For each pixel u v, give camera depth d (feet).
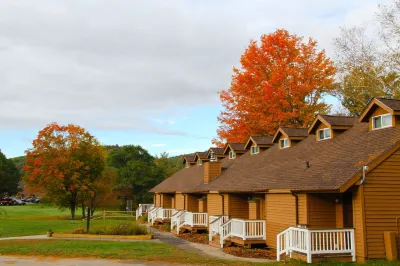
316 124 78.13
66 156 145.48
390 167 53.11
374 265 47.52
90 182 146.72
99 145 152.66
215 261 56.39
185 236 94.12
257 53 128.77
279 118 118.62
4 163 334.65
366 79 112.06
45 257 58.90
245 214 86.69
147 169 214.90
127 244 72.49
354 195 53.21
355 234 52.65
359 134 66.03
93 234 86.12
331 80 123.44
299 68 125.90
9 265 51.83
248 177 84.74
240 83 128.67
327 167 60.39
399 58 104.17
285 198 66.03
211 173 106.42
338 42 114.21
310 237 52.06
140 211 155.22
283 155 84.23
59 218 153.79
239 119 131.64
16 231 99.40
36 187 150.61
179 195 128.77
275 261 57.41
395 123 58.54
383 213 52.11
